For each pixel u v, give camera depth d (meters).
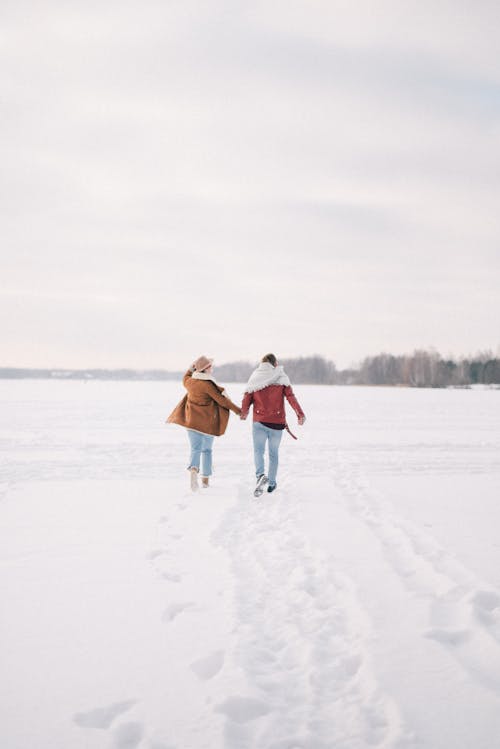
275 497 6.87
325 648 2.96
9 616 3.35
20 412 21.75
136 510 6.14
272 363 7.32
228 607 3.48
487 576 3.96
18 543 4.85
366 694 2.51
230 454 10.84
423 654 2.84
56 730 2.25
